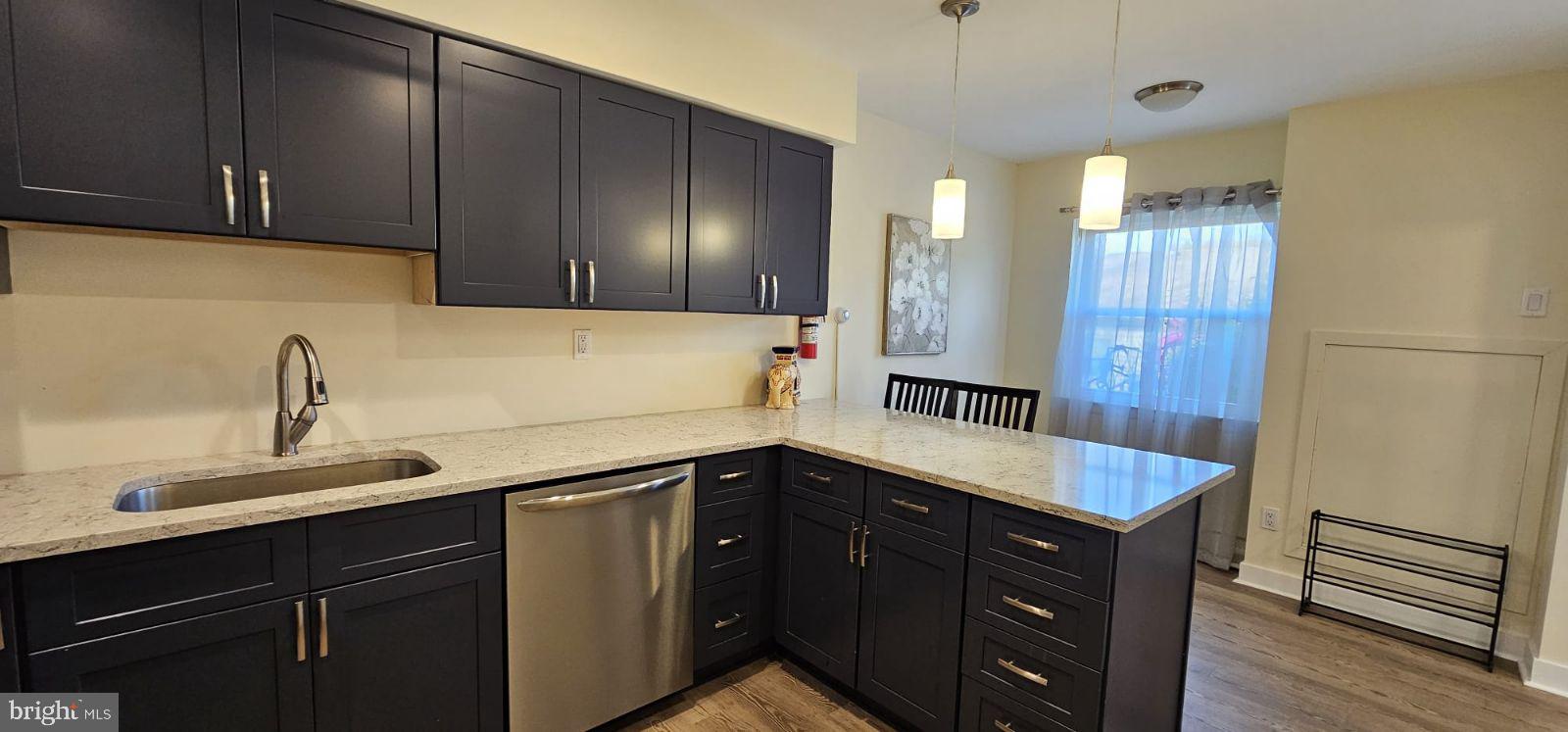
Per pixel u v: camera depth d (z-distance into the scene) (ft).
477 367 7.20
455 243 5.89
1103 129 11.67
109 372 5.30
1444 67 8.17
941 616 5.93
